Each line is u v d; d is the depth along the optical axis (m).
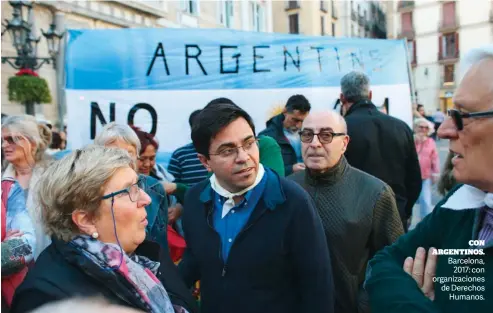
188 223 1.62
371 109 2.67
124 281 1.11
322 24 16.61
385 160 2.57
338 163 1.92
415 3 23.69
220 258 1.48
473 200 1.02
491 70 0.90
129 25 10.52
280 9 16.75
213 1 10.95
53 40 5.38
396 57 4.08
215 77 3.65
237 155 1.40
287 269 1.46
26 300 1.04
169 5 10.84
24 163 2.19
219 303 1.48
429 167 4.69
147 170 2.36
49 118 9.27
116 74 3.49
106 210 1.16
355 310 1.84
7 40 8.05
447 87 24.27
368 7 18.28
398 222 1.88
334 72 3.91
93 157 1.18
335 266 1.83
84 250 1.12
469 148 0.94
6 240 1.78
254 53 3.72
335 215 1.84
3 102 8.07
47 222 1.16
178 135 3.58
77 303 1.00
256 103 3.73
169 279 1.45
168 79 3.56
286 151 3.17
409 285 1.08
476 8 19.20
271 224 1.44
